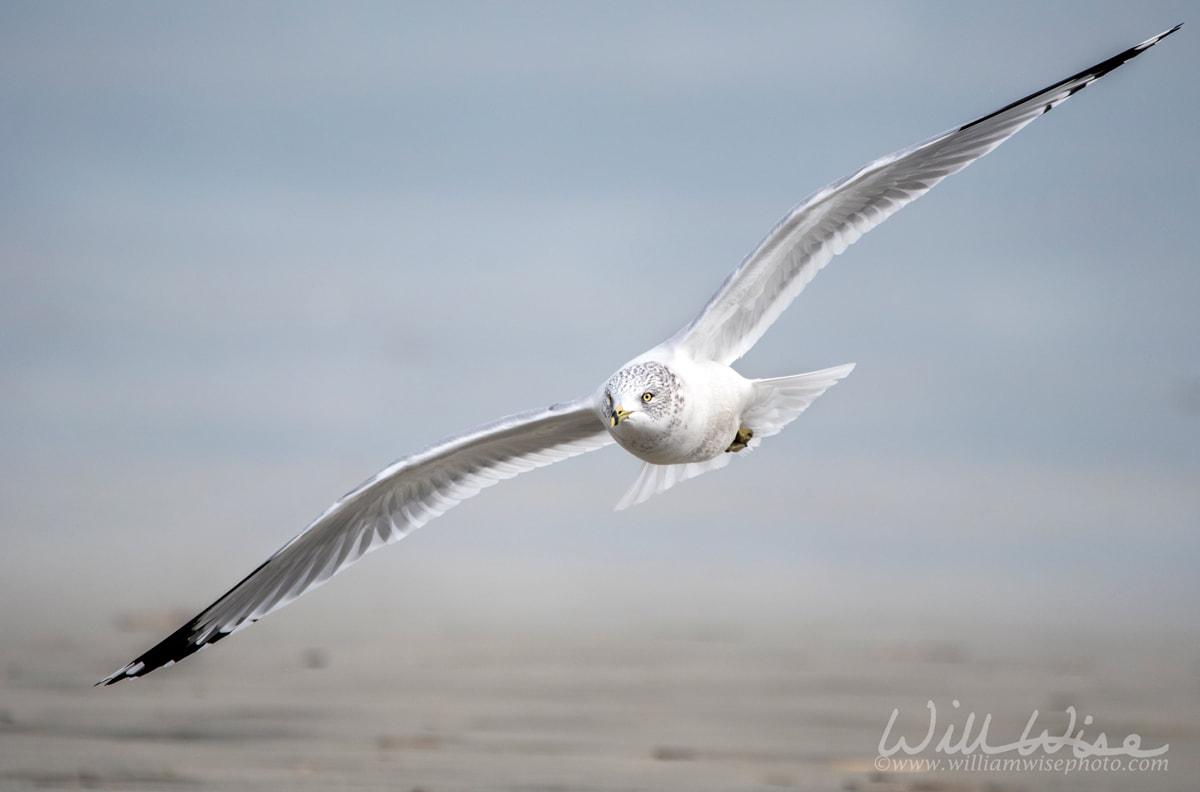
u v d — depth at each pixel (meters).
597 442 13.93
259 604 13.60
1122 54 13.41
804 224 12.82
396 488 13.57
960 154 13.25
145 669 13.46
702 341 13.24
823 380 13.68
